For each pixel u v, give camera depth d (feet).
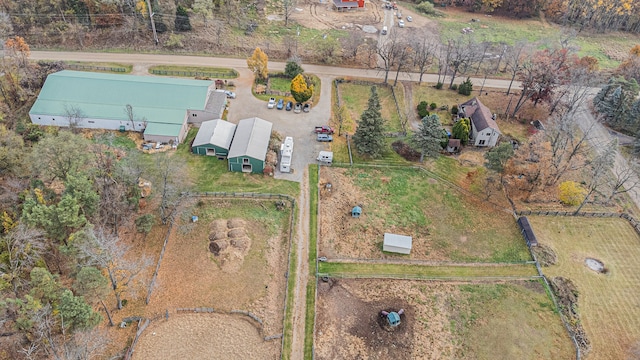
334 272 181.78
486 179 228.22
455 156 249.96
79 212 164.14
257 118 246.06
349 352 155.43
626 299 179.22
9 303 137.08
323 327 162.09
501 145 213.25
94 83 253.44
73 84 252.21
